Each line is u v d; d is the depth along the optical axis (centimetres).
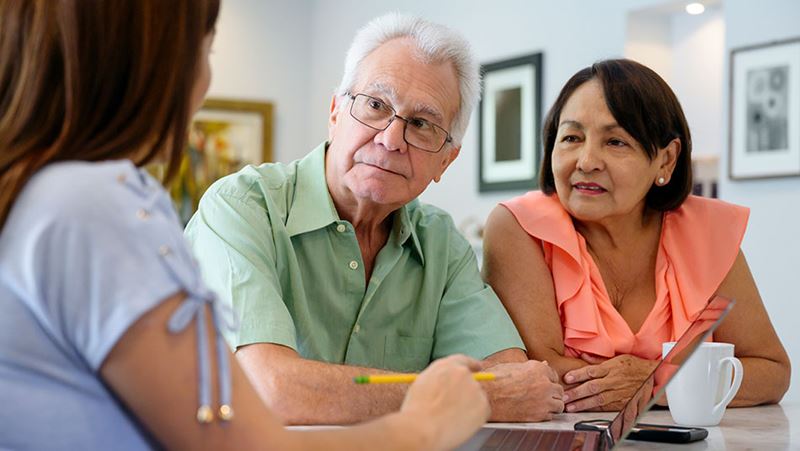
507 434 124
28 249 74
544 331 188
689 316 186
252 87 557
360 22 536
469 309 186
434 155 174
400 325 186
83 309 74
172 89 83
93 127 81
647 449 121
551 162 196
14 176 77
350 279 179
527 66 439
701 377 142
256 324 147
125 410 78
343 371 141
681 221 194
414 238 185
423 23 176
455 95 177
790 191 352
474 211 467
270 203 171
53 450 75
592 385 172
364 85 172
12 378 75
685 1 384
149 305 75
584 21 417
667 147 187
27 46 80
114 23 81
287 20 568
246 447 78
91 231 75
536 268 193
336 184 176
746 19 366
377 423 86
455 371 94
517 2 449
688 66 406
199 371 76
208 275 157
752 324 187
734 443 126
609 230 192
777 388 179
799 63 347
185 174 531
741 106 367
